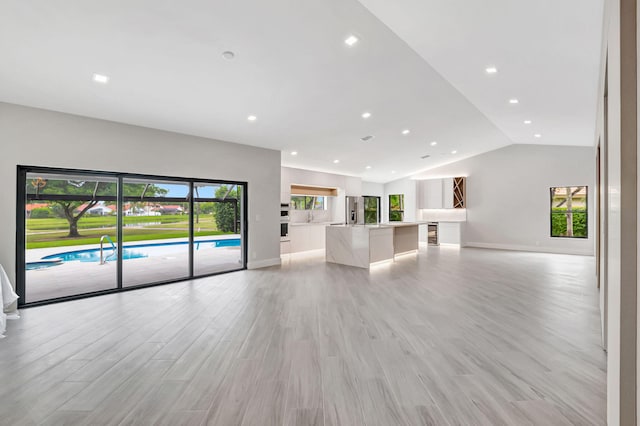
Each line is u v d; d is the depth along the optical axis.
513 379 2.27
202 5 2.65
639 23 0.87
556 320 3.44
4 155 3.76
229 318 3.53
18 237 3.88
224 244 7.67
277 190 6.92
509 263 7.01
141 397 2.06
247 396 2.07
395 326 3.28
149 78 3.61
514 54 3.52
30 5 2.46
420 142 7.62
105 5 2.53
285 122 5.38
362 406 1.97
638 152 0.91
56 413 1.90
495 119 6.51
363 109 5.25
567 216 8.56
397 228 8.02
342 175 9.86
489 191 9.77
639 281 0.89
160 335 3.06
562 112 5.45
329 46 3.44
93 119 4.41
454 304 4.04
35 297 4.28
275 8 2.78
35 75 3.33
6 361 2.55
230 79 3.84
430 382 2.23
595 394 2.08
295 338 2.98
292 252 8.24
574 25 2.74
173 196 5.49
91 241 5.72
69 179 4.50
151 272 6.05
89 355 2.65
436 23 3.06
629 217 1.05
